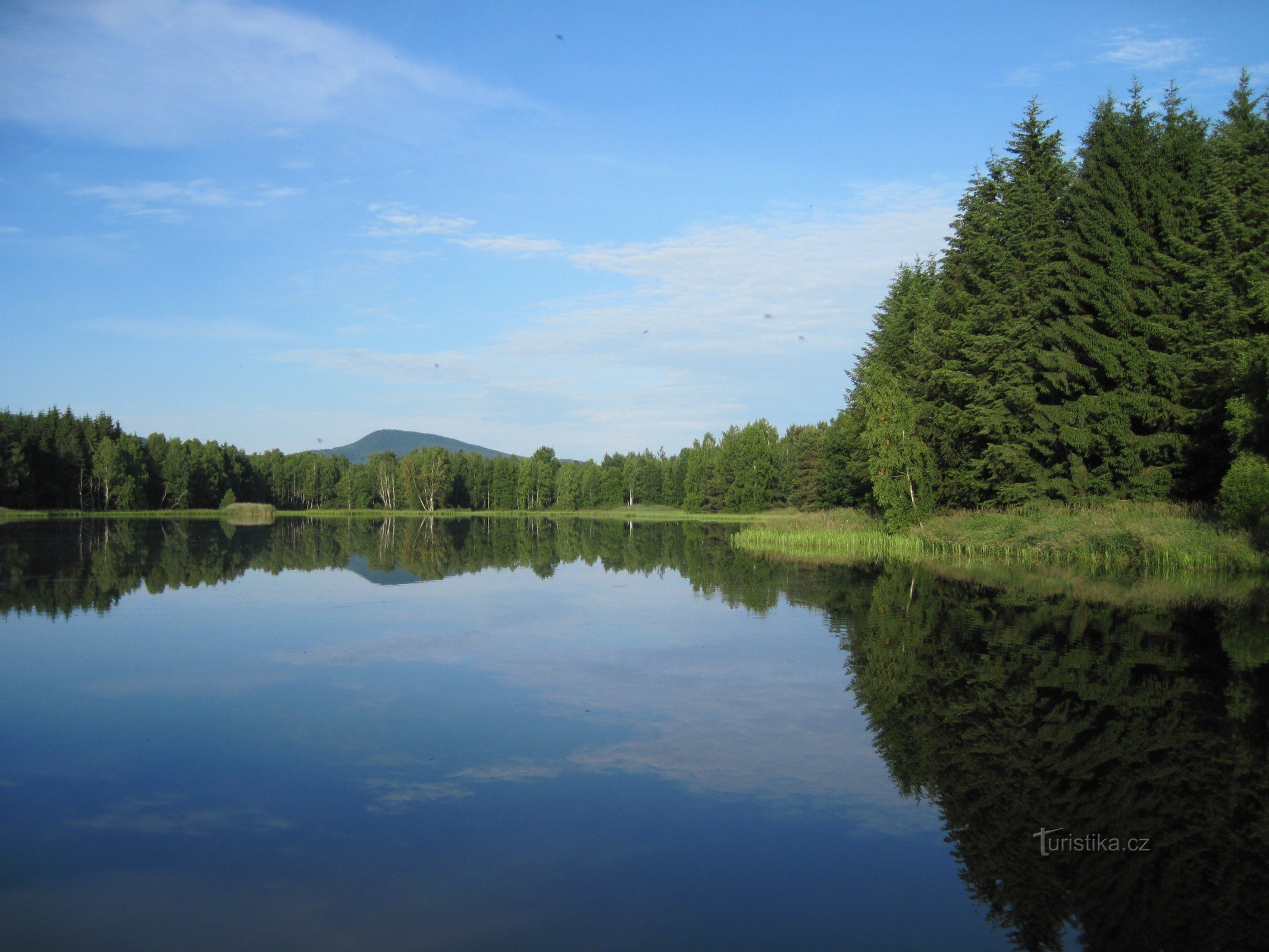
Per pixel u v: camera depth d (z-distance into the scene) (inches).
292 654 573.9
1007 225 1376.7
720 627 669.9
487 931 224.5
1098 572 952.3
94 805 313.1
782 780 335.3
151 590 917.8
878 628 647.1
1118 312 1179.3
